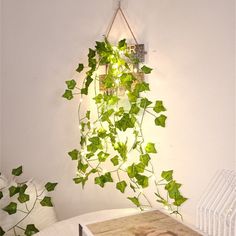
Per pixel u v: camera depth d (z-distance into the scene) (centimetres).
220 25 128
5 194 133
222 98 129
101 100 145
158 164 147
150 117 147
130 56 145
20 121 163
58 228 120
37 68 159
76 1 155
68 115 159
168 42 141
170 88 142
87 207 161
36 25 158
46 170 162
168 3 141
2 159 165
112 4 152
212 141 132
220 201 103
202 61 133
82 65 145
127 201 155
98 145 143
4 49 160
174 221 94
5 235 124
